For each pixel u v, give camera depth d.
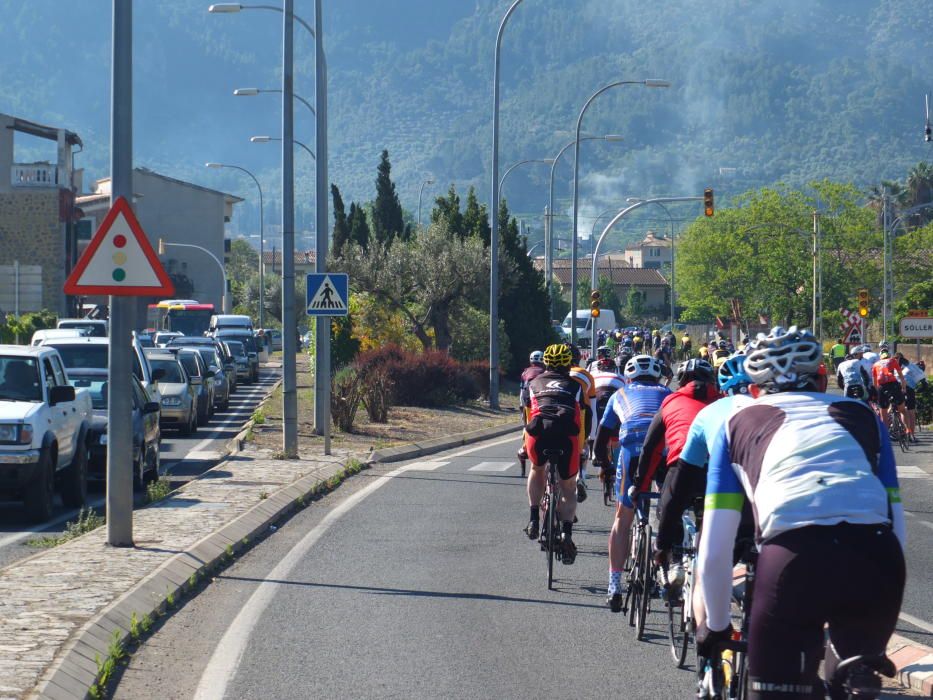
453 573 12.50
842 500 4.82
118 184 12.59
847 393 27.30
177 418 31.27
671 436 8.38
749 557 5.62
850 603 4.75
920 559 13.55
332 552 13.87
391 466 24.98
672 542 6.17
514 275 56.81
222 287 117.56
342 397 31.78
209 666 8.64
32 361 17.27
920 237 102.38
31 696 7.14
